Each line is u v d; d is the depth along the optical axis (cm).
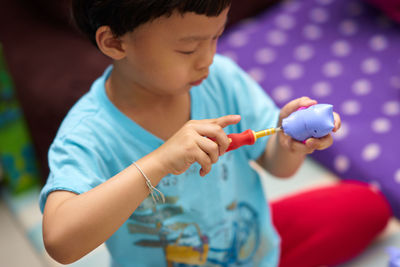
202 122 61
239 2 181
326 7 179
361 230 113
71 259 59
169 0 55
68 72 147
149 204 77
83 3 64
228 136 62
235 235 89
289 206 112
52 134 141
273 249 94
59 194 62
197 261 86
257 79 159
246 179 89
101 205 58
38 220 141
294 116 63
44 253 130
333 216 111
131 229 79
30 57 153
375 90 146
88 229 58
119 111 73
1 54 133
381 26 166
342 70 154
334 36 168
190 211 80
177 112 77
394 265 81
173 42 60
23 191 153
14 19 167
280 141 71
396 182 123
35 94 142
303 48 166
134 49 62
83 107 74
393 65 151
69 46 158
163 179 75
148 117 74
